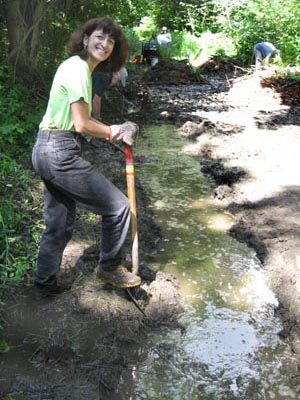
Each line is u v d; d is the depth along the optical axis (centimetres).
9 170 552
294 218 527
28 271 414
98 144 749
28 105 791
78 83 321
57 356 334
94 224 497
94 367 327
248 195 593
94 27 335
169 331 370
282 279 430
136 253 386
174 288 412
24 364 326
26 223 480
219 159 732
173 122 969
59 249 370
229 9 2066
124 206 351
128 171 370
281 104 1168
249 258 470
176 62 1596
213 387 319
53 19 944
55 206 356
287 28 1781
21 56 858
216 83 1542
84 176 339
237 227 521
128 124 359
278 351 353
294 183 630
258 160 723
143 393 313
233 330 373
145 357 343
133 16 1252
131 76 1603
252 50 1831
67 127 332
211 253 477
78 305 380
